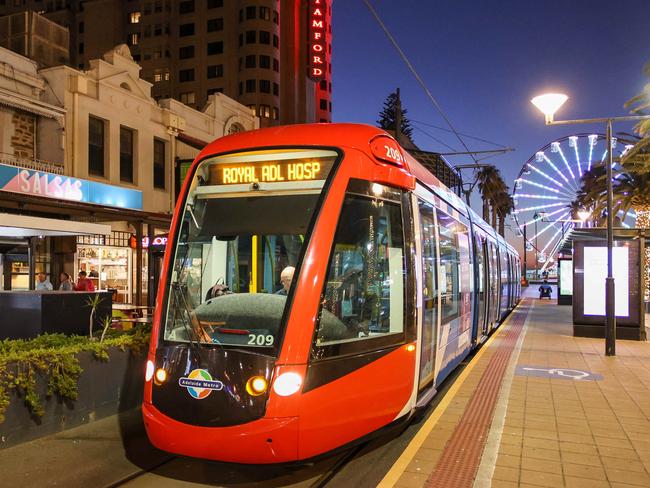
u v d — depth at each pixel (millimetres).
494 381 8867
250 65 58688
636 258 13969
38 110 17109
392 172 5684
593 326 14586
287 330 4590
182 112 23359
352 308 5012
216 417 4500
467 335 9812
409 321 5695
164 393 4727
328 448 4688
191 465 5387
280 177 5191
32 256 10680
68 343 6797
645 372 9664
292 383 4469
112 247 20156
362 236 5195
